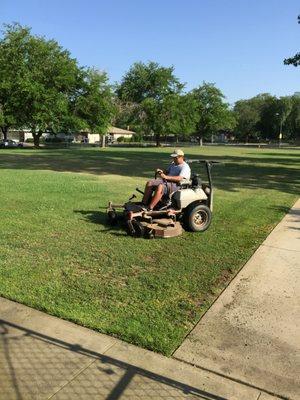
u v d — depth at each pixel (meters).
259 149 61.12
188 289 5.09
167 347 3.77
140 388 3.24
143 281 5.26
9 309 4.34
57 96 50.25
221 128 86.31
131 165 23.31
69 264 5.73
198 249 6.65
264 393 3.26
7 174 16.62
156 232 7.08
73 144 69.50
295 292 5.15
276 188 14.73
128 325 4.11
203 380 3.37
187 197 7.50
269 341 3.99
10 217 8.41
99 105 54.34
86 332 3.96
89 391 3.18
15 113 50.12
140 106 70.25
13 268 5.48
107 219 8.37
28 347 3.69
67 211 9.20
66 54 52.84
